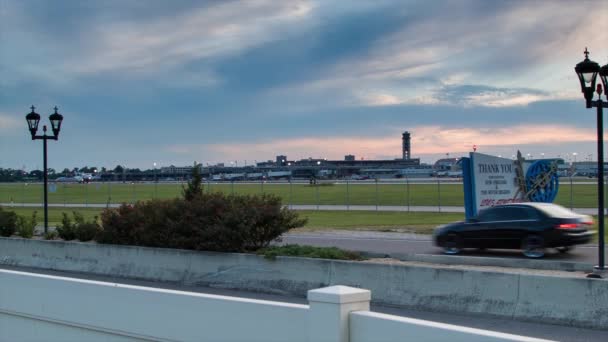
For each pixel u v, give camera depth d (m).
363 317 3.31
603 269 15.01
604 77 15.21
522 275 11.89
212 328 3.97
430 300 12.90
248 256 15.83
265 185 102.12
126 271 18.09
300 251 16.28
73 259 19.52
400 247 23.28
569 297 11.32
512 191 29.25
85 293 4.63
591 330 10.88
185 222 17.48
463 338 2.99
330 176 187.88
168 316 4.18
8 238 21.56
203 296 4.03
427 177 168.12
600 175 15.24
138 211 19.12
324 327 3.40
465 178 27.42
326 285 14.38
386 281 13.59
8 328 5.19
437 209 42.38
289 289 14.94
